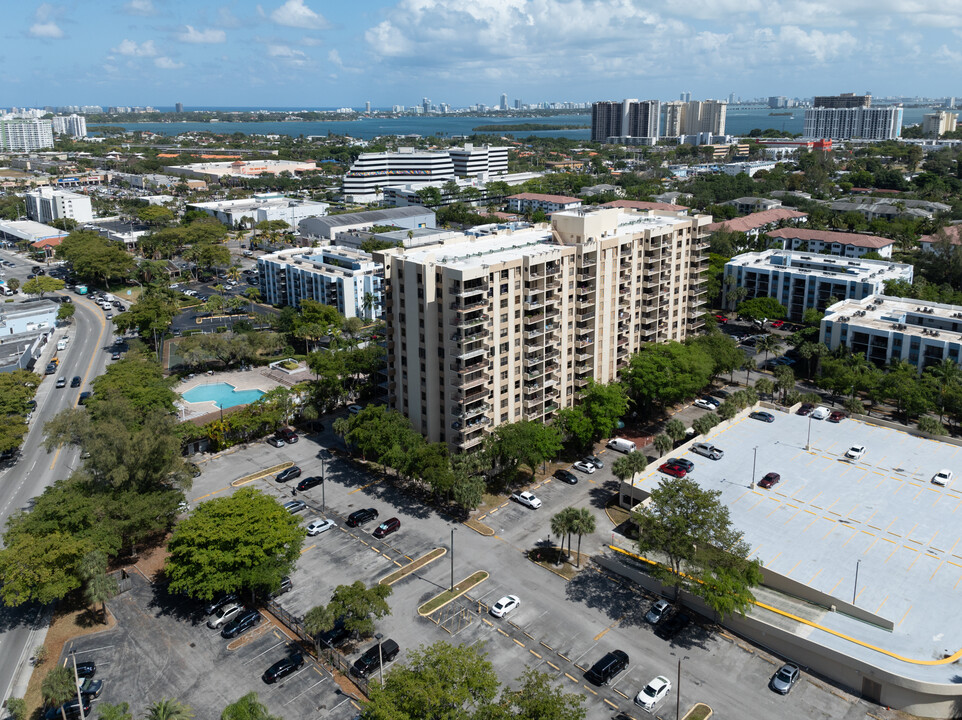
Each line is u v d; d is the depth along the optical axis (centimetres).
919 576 11519
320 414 18362
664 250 18838
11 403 16950
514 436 14375
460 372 14112
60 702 8819
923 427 16512
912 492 14100
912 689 9100
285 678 9831
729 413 17025
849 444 16175
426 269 14212
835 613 10819
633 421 18050
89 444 12750
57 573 10569
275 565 10969
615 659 9931
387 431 14562
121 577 11900
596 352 17225
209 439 16538
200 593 10675
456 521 13725
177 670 9988
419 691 7844
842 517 13225
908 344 19200
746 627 10712
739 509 13488
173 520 12975
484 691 8175
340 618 10844
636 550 12612
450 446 15088
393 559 12512
